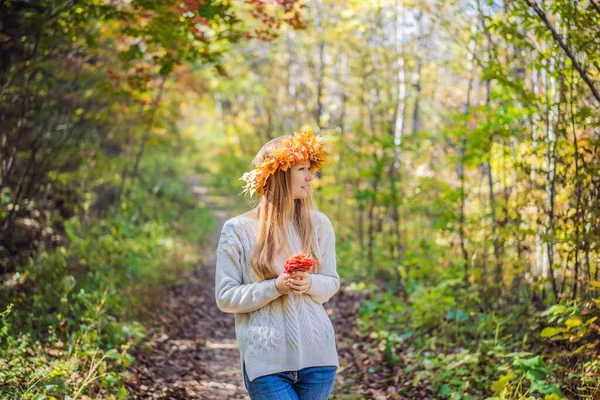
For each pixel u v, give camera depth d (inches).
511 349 196.9
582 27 176.6
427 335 228.8
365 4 434.3
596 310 166.4
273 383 106.0
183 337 277.3
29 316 211.8
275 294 106.2
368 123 510.6
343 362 232.1
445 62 381.1
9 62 302.2
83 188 435.8
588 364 155.6
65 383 163.5
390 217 473.1
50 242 360.2
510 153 236.2
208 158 1104.2
